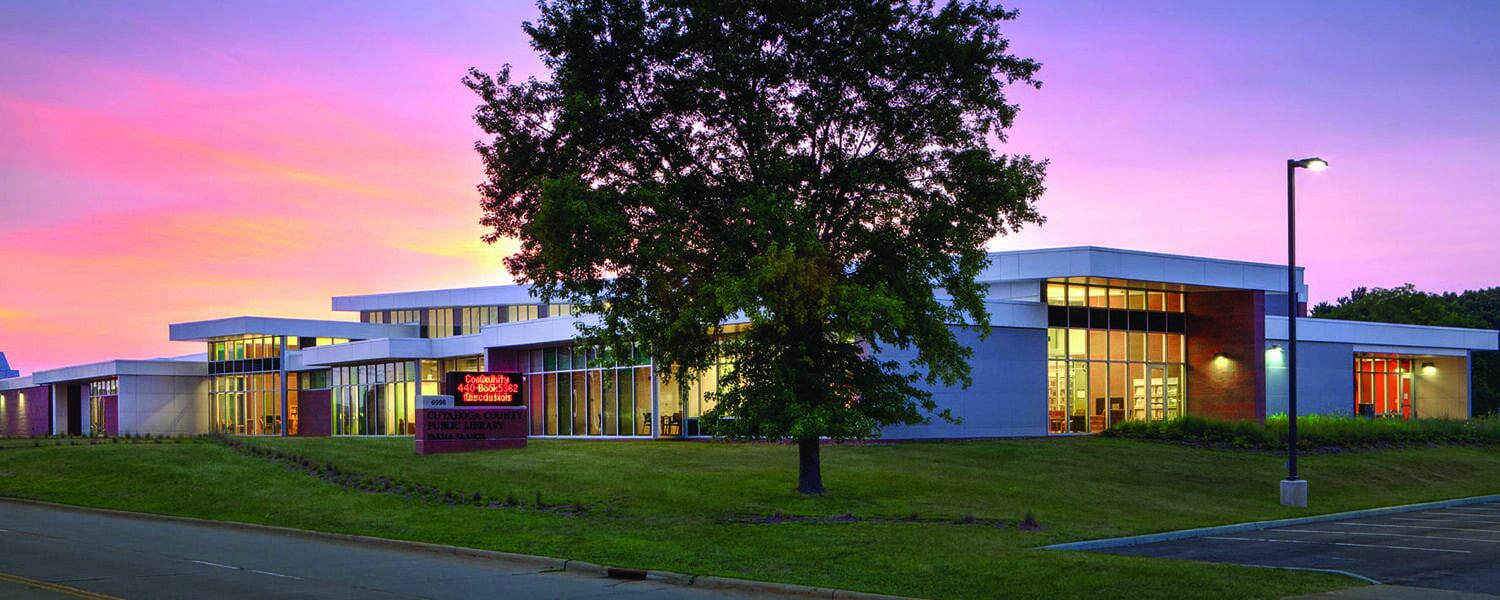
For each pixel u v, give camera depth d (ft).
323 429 215.10
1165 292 156.76
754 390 83.05
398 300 247.29
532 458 108.47
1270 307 190.80
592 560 59.98
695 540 66.54
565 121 77.15
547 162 81.51
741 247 77.92
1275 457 127.03
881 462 107.04
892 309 74.54
